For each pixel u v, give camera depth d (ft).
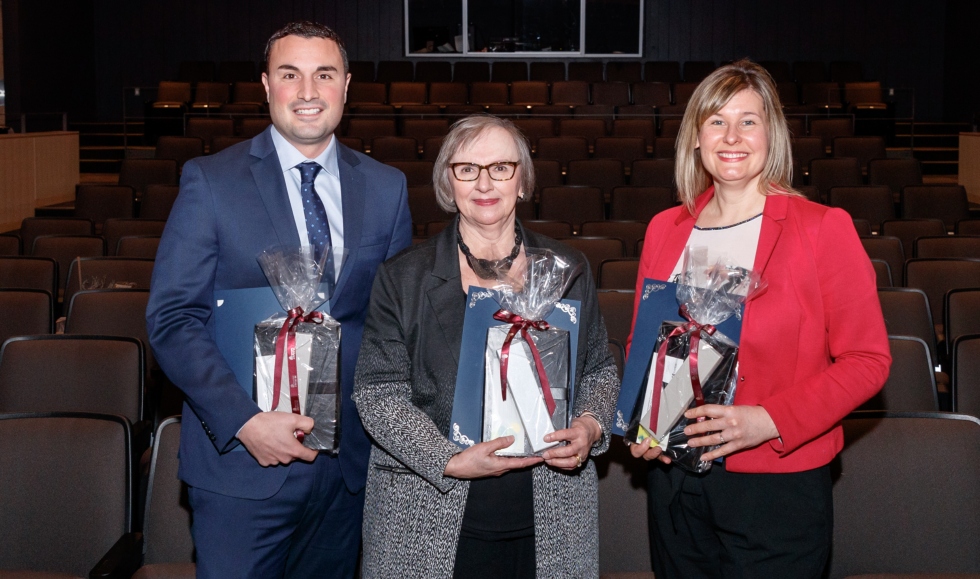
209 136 32.58
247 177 6.45
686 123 6.47
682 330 5.72
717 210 6.46
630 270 14.12
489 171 5.87
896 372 9.99
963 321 12.21
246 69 43.73
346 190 6.75
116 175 37.40
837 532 7.36
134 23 46.65
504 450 5.45
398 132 33.45
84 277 14.85
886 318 12.31
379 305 5.98
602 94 40.16
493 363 5.57
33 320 12.72
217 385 5.90
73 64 44.68
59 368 10.09
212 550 6.27
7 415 7.75
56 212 28.84
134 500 8.00
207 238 6.25
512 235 6.23
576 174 26.96
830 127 33.27
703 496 5.98
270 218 6.40
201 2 46.32
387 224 6.88
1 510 7.52
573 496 5.97
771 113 6.15
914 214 23.89
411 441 5.56
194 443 6.40
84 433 7.73
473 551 5.85
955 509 7.20
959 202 23.81
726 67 6.22
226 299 6.10
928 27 45.52
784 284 5.90
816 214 5.99
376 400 5.78
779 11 45.78
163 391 12.00
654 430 5.76
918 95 45.85
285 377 5.90
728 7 45.91
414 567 5.74
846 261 5.83
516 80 43.96
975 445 7.25
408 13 46.34
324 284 6.07
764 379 5.89
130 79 46.96
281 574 6.58
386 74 43.96
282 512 6.31
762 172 6.26
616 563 7.81
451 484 5.57
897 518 7.28
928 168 37.42
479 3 46.37
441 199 6.20
